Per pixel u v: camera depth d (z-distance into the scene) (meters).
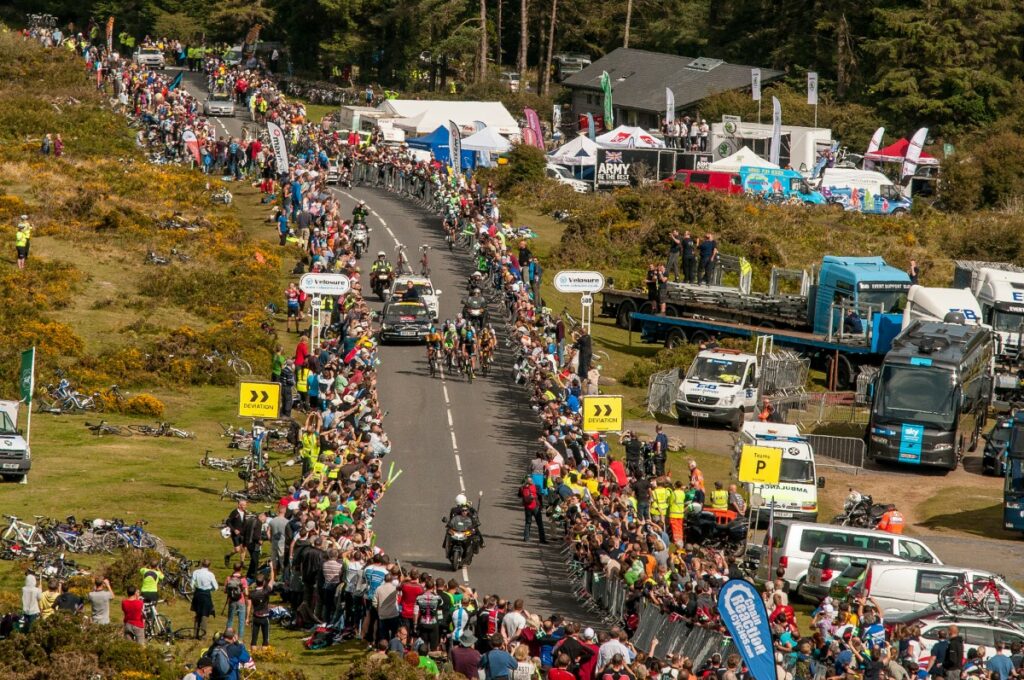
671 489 96.44
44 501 91.31
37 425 114.19
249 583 77.88
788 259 196.25
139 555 77.62
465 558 84.31
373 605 70.00
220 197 196.62
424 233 181.88
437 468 106.06
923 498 115.50
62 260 160.88
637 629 72.19
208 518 91.12
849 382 143.12
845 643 65.00
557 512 92.19
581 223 195.12
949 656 63.59
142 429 113.81
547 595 80.50
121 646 61.50
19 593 71.62
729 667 59.66
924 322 134.25
